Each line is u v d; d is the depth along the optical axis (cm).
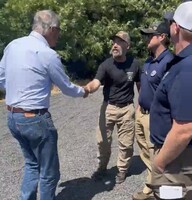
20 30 1190
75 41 1242
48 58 423
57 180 455
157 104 331
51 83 437
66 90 444
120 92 512
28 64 421
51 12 439
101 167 546
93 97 1045
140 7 1266
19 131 434
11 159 634
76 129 789
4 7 1230
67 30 1224
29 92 423
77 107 961
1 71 446
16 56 427
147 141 468
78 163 610
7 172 586
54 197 464
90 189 526
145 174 559
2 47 1130
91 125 815
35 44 427
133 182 538
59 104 990
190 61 297
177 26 305
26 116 426
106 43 1252
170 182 318
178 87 296
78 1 1223
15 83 426
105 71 509
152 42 438
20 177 570
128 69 508
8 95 435
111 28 1245
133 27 1262
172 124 317
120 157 530
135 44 1248
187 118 293
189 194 317
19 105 426
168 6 1300
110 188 526
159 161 310
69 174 571
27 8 1209
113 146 660
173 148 300
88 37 1245
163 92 318
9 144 702
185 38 303
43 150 437
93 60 1278
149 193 484
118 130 525
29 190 462
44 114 431
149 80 449
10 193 526
